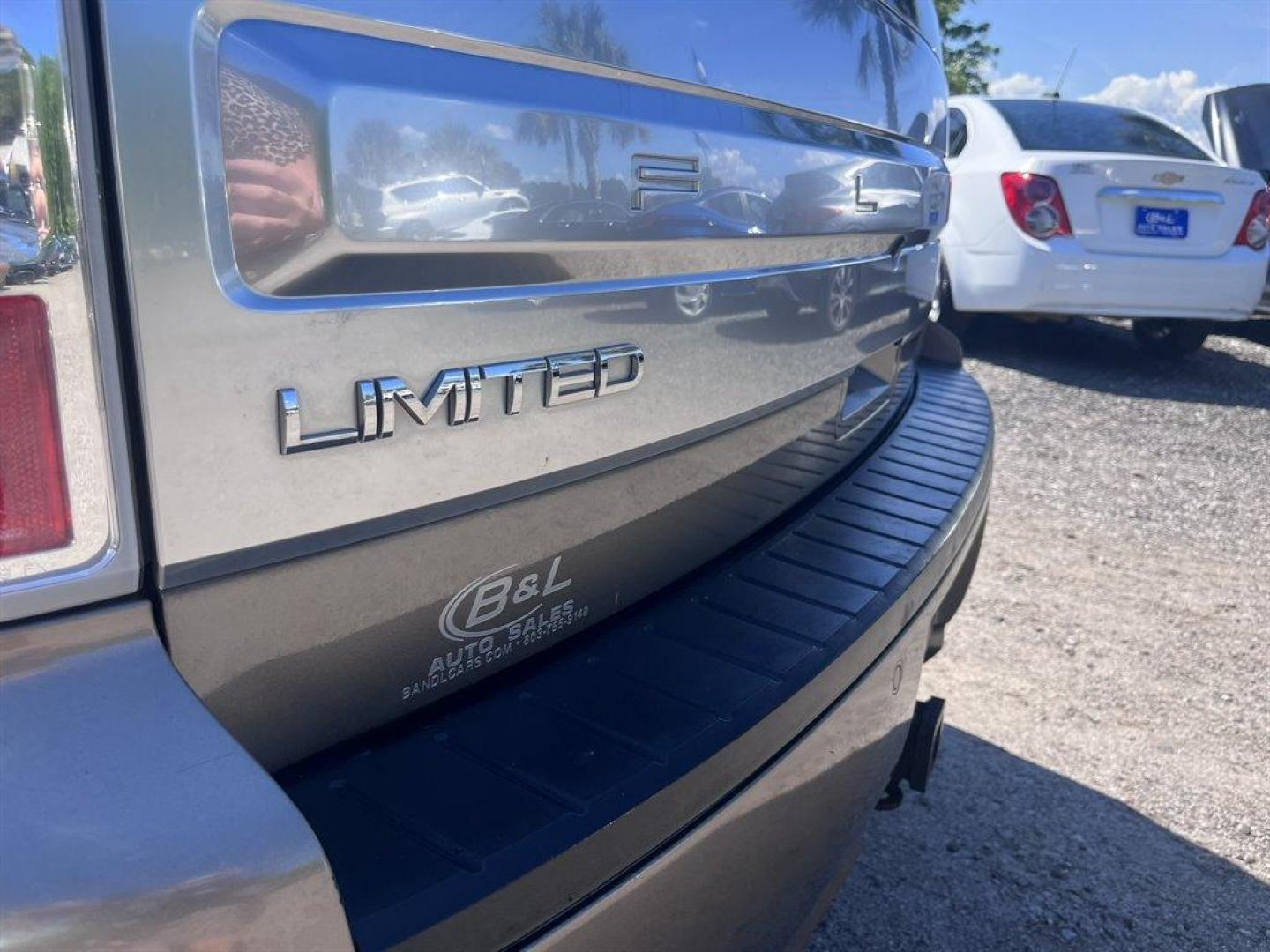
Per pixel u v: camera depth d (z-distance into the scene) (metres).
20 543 0.78
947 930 2.21
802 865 1.49
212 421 0.85
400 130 0.93
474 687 1.23
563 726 1.20
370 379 0.95
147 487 0.83
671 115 1.25
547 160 1.08
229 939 0.77
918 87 2.05
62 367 0.78
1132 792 2.72
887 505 1.95
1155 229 6.14
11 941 0.69
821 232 1.62
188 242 0.81
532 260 1.08
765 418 1.65
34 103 0.73
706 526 1.58
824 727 1.41
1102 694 3.21
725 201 1.36
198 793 0.78
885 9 1.83
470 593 1.15
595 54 1.13
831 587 1.61
